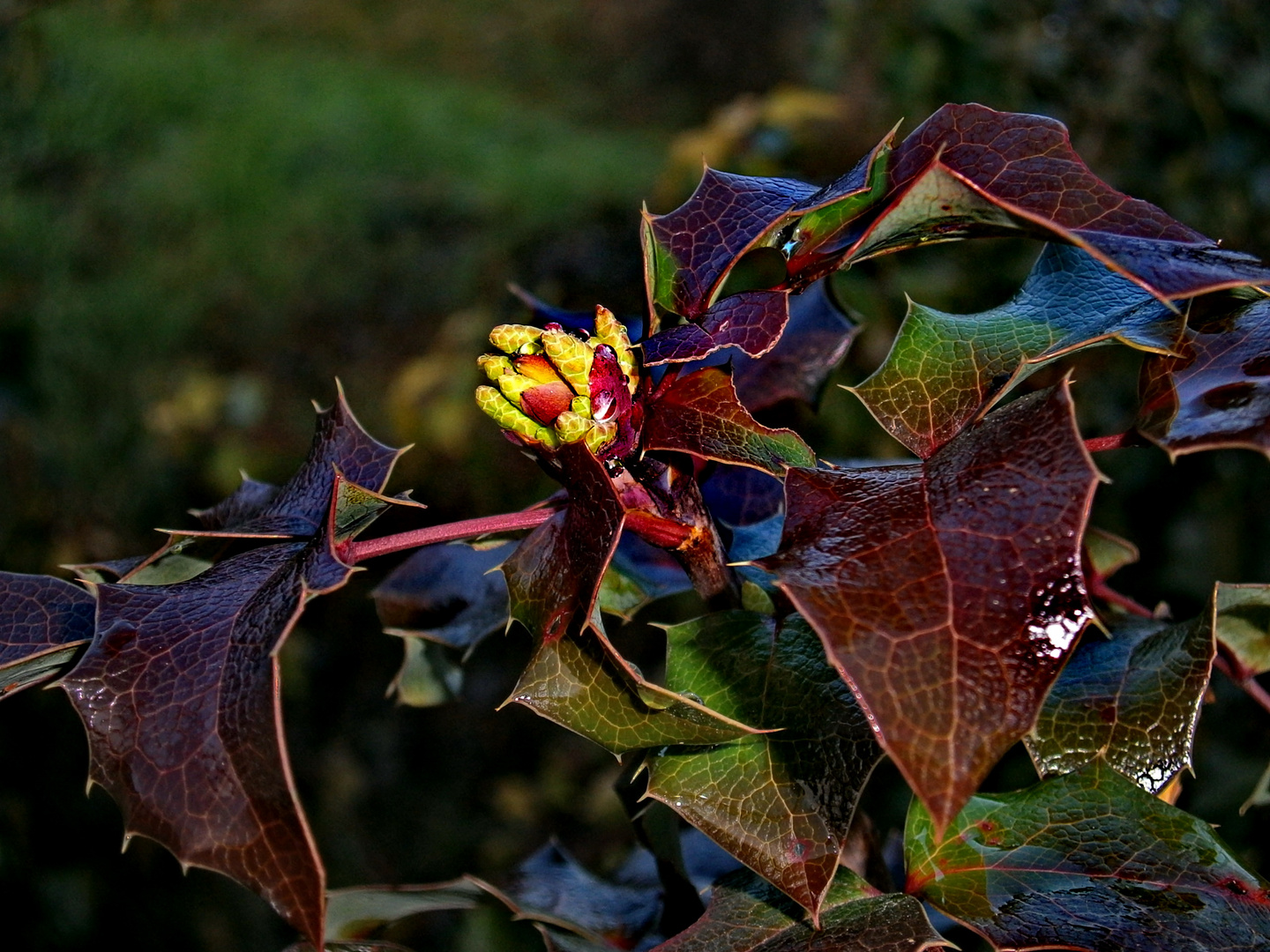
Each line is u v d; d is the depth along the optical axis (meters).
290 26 2.83
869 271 0.95
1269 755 0.68
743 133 1.20
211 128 2.00
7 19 1.33
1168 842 0.36
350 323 1.78
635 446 0.36
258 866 0.33
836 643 0.32
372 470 0.37
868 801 0.87
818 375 0.42
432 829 1.29
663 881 0.40
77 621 0.37
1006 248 0.98
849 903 0.36
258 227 1.87
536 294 1.66
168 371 1.62
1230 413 0.34
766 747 0.36
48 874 1.04
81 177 1.61
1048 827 0.37
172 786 0.33
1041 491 0.33
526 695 0.35
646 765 0.36
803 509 0.34
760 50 2.79
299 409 1.68
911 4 1.09
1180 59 0.95
